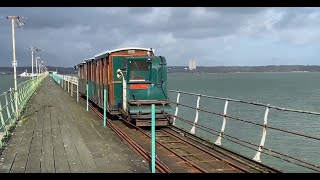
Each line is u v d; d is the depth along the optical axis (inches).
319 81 6899.6
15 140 483.2
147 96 639.8
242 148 957.2
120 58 696.4
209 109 1811.0
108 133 540.7
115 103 692.7
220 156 406.3
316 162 851.4
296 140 1071.0
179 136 536.7
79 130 565.0
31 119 689.0
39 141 477.1
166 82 653.3
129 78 637.9
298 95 2984.7
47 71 5679.1
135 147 437.4
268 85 5068.9
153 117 334.3
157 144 482.0
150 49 708.7
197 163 383.2
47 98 1242.0
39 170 342.3
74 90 1555.1
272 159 891.4
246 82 6471.5
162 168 342.3
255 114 1626.5
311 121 1422.2
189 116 1502.2
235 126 1277.1
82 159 384.5
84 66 1172.5
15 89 727.7
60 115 754.2
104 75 739.4
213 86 4741.6
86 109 870.4
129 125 633.0
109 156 398.9
